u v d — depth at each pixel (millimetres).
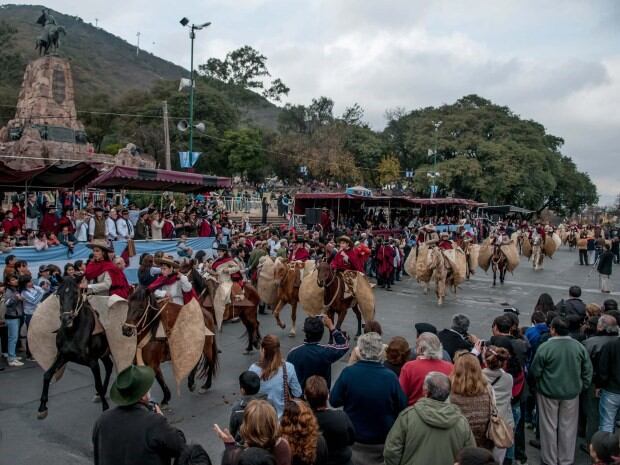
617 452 4117
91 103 89000
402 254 24406
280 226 31141
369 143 72938
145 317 8156
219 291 11492
